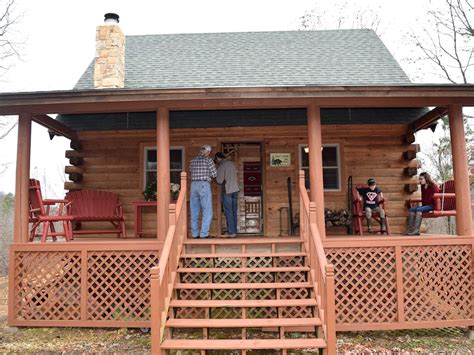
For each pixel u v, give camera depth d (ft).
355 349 18.80
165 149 20.88
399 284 20.06
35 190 21.88
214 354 18.40
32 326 21.09
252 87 19.30
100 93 19.58
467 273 20.49
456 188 20.93
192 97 19.70
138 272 21.11
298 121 29.09
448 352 18.34
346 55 32.48
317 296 17.66
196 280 21.47
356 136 29.58
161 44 34.99
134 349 18.48
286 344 15.57
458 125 20.88
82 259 20.51
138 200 29.27
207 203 22.93
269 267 20.74
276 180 29.22
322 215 20.34
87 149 29.96
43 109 21.03
